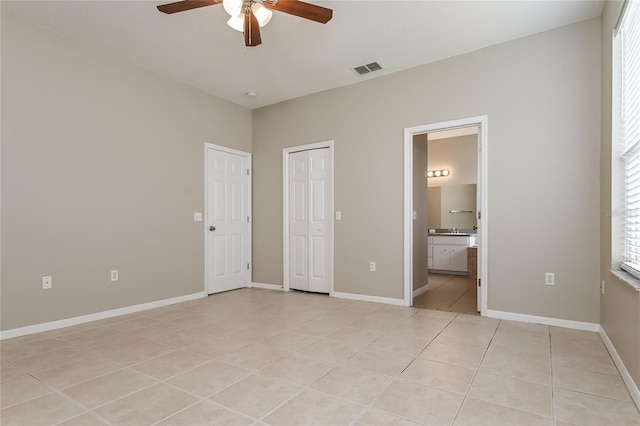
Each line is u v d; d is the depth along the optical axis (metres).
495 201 3.53
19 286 3.04
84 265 3.46
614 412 1.78
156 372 2.27
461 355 2.54
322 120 4.73
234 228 5.13
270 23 3.13
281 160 5.13
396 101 4.14
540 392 1.99
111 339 2.93
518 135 3.43
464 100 3.71
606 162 2.83
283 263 5.09
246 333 3.08
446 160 7.30
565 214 3.22
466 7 2.93
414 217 4.64
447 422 1.69
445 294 4.77
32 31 3.15
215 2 2.41
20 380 2.16
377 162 4.27
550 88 3.29
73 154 3.41
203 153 4.69
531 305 3.36
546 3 2.89
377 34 3.33
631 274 2.26
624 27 2.44
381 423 1.69
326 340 2.88
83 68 3.50
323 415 1.76
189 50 3.63
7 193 2.99
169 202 4.26
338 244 4.56
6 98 3.00
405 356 2.53
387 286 4.20
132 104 3.90
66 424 1.69
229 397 1.94
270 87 4.60
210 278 4.77
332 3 2.85
